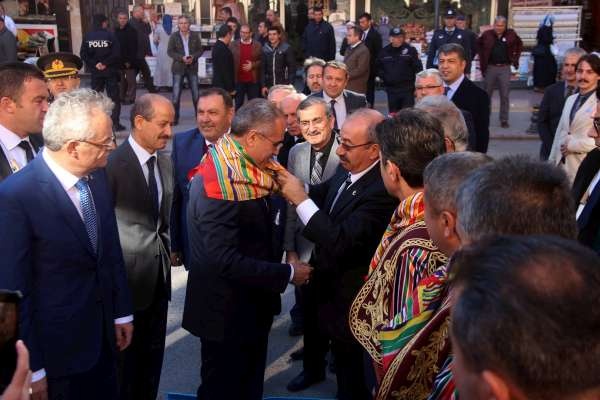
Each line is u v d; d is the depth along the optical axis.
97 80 10.61
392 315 1.93
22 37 15.05
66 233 2.30
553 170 1.42
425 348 1.63
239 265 2.58
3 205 2.18
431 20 16.05
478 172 1.47
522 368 0.86
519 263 0.90
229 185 2.55
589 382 0.85
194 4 15.80
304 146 3.98
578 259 0.90
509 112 12.67
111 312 2.55
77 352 2.36
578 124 4.61
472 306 0.91
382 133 2.19
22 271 2.17
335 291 2.67
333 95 5.40
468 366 0.93
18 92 2.70
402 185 2.18
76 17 16.22
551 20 13.70
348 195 2.66
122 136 10.66
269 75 11.38
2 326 1.32
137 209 3.06
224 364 2.80
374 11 16.12
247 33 11.17
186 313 2.81
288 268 2.71
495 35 11.02
